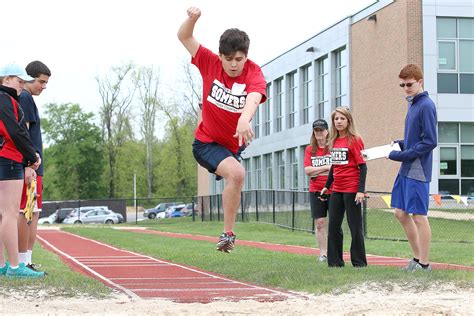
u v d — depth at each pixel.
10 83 6.99
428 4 28.36
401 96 28.83
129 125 80.62
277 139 44.22
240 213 31.84
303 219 23.36
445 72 28.50
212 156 6.17
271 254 12.38
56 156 82.94
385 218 23.09
